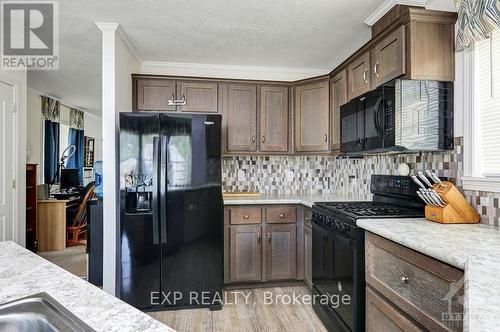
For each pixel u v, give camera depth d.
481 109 1.73
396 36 1.97
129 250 2.50
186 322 2.37
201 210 2.57
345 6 2.28
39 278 0.97
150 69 3.48
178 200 2.54
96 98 5.46
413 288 1.29
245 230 2.97
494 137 1.66
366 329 1.69
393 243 1.44
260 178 3.65
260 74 3.67
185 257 2.56
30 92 4.77
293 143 3.42
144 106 3.17
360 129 2.28
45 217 4.38
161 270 2.53
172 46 3.03
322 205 2.34
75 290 0.87
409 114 1.84
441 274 1.13
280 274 3.02
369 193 2.89
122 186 2.48
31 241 4.06
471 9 1.54
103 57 2.57
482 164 1.72
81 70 3.83
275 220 3.02
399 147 1.82
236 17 2.45
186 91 3.24
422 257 1.24
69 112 6.10
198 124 2.57
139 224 2.51
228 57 3.34
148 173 2.52
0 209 2.85
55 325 0.69
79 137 6.48
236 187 3.60
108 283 2.54
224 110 3.30
